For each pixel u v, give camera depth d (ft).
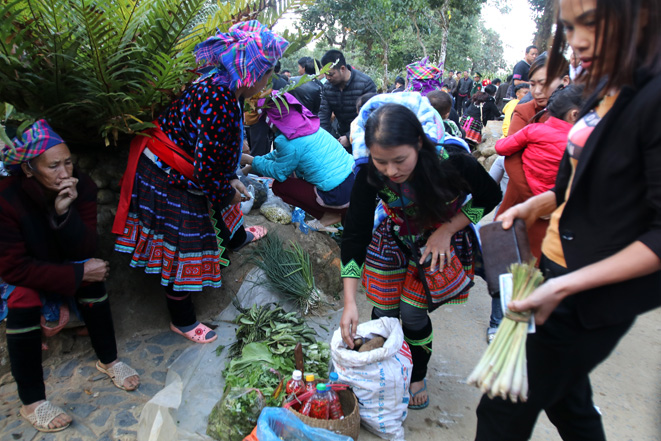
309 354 8.21
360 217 6.66
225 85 7.75
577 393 5.25
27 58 7.43
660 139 3.57
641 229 3.99
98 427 7.30
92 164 9.18
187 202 8.38
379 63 74.23
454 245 7.14
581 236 4.29
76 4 7.36
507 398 4.87
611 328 4.35
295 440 6.37
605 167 3.98
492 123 29.37
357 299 11.64
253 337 8.56
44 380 8.09
